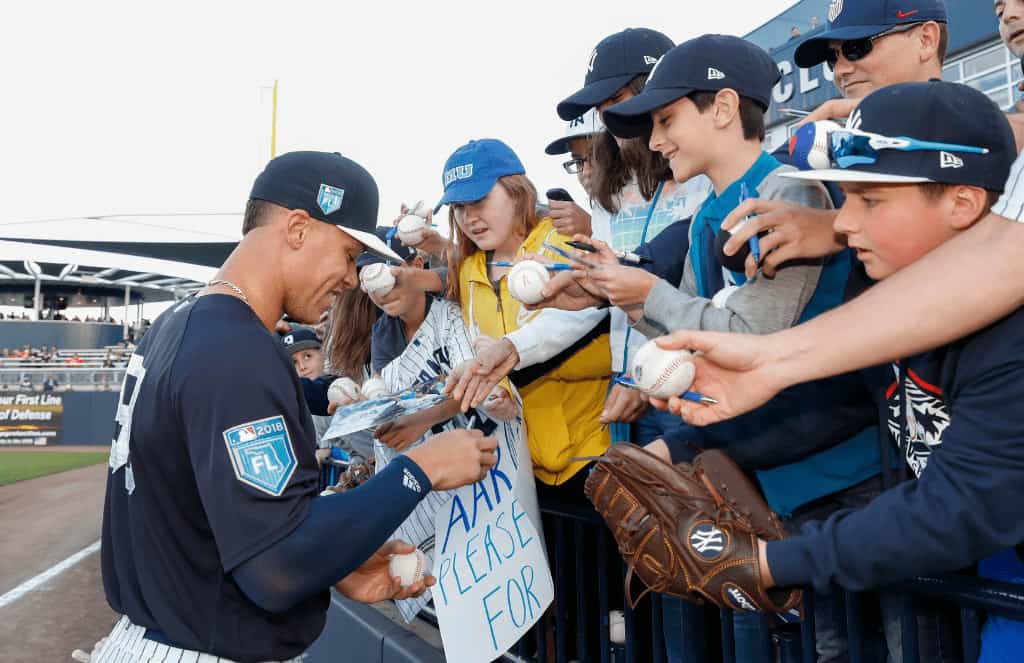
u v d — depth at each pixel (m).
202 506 1.27
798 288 1.34
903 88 1.01
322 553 1.19
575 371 2.13
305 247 1.43
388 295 2.49
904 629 1.24
